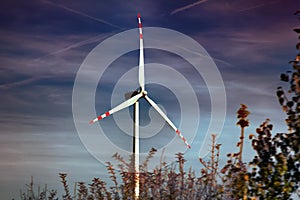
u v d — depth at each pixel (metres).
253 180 9.09
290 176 8.69
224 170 9.91
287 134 8.63
